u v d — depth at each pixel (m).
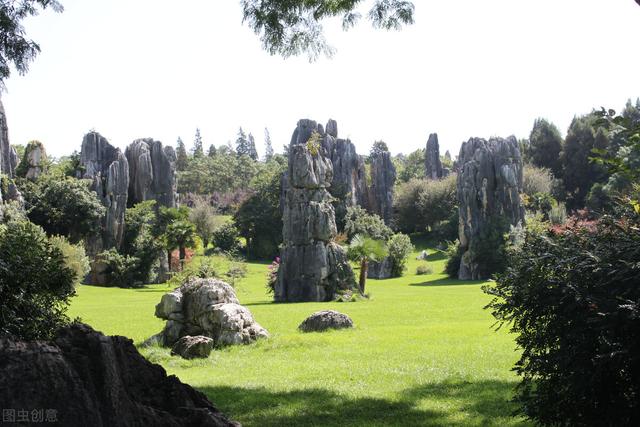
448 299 35.22
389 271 70.12
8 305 6.91
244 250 95.94
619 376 6.04
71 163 83.19
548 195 87.62
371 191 107.25
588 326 6.10
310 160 43.97
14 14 10.19
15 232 7.90
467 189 68.69
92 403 4.01
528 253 7.39
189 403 5.04
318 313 21.66
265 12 10.60
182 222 68.56
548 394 6.66
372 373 12.45
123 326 24.78
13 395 3.75
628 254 6.21
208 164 150.38
